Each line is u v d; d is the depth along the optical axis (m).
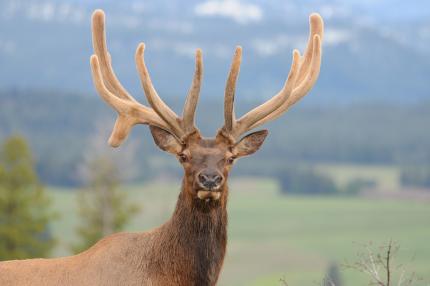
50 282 38.25
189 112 38.88
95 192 163.62
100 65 42.72
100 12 42.69
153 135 39.09
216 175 37.00
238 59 38.44
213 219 37.88
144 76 39.78
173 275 37.94
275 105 40.62
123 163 170.12
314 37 43.25
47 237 152.12
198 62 38.62
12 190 139.12
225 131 39.06
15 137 140.50
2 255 136.62
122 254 38.56
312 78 43.12
